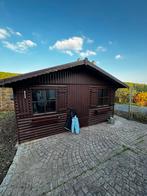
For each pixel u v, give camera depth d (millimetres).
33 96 5109
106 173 3221
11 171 3273
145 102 14719
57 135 5766
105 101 7977
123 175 3148
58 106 5762
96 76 7027
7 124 7309
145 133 6105
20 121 4863
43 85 5188
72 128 5992
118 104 15617
